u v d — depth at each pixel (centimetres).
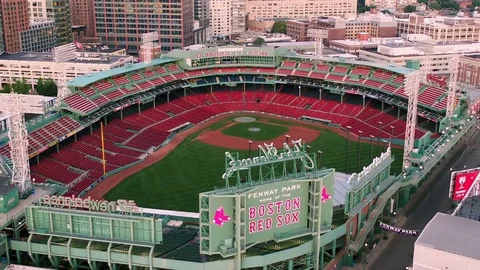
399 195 12369
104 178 13988
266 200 8575
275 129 18475
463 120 16462
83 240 9006
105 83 18300
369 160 15262
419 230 11206
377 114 18862
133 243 8650
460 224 8162
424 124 17288
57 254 8938
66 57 17012
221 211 8212
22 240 9131
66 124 15512
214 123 19125
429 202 12631
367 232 10175
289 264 9006
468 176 10844
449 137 15088
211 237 8250
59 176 13638
